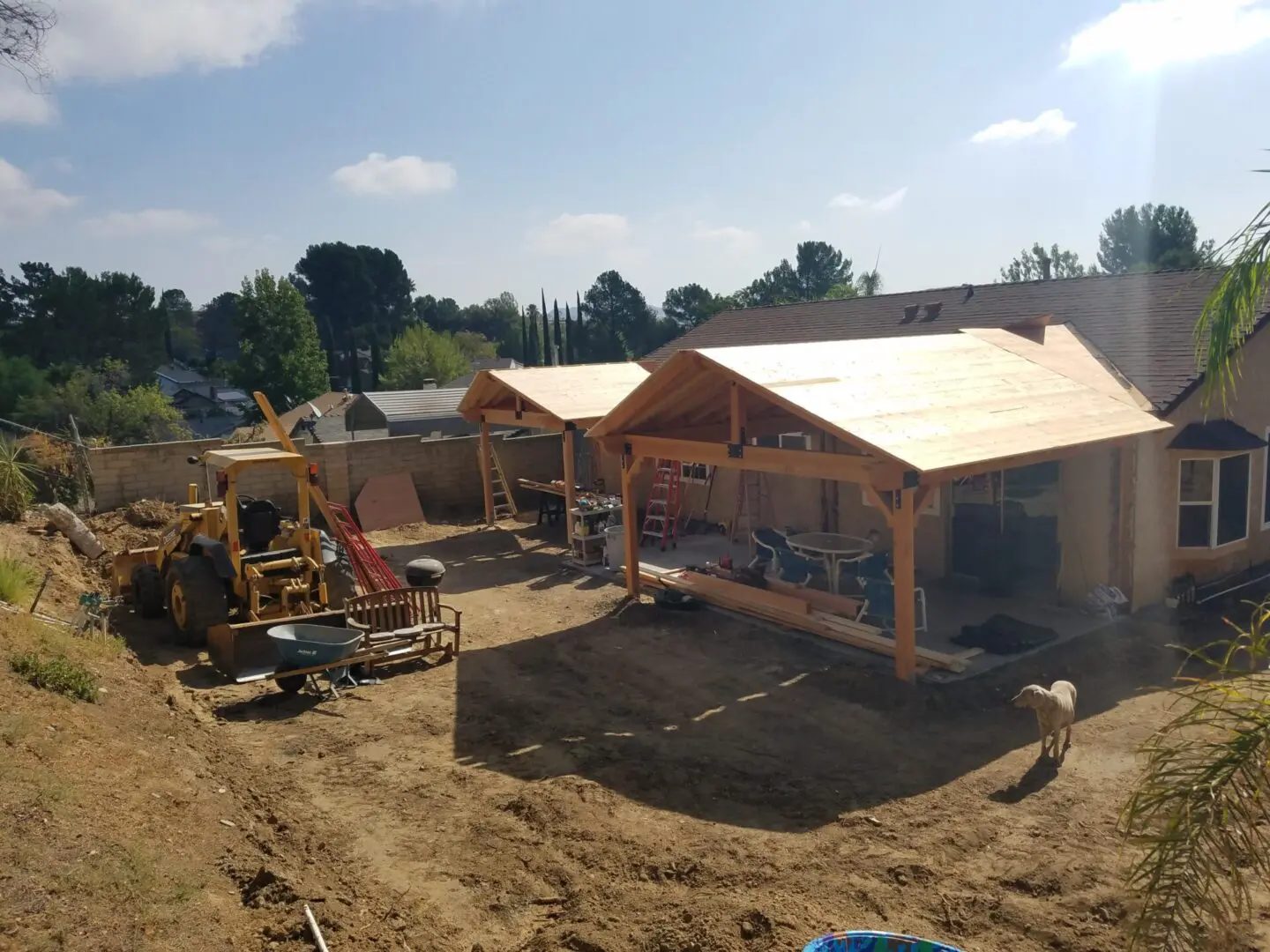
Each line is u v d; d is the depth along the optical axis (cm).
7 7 886
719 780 786
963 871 627
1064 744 830
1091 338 1495
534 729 907
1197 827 339
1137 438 1195
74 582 1352
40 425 4938
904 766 812
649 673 1071
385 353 9700
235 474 1152
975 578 1400
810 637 1170
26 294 7812
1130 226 4406
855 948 465
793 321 2223
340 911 532
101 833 523
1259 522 1370
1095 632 1152
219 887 529
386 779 787
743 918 542
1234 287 390
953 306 1902
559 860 644
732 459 1161
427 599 1151
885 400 1080
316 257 10262
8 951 392
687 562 1603
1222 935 384
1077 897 588
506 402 1939
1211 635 1137
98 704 764
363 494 2070
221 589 1152
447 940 542
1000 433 1048
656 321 10406
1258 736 344
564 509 2197
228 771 766
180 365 11581
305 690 1011
